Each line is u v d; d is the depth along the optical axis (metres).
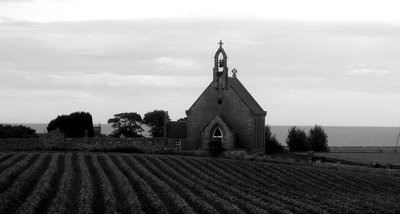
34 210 35.97
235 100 92.75
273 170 69.31
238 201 43.72
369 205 47.44
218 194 47.16
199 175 59.81
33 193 40.44
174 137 97.75
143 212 36.09
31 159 66.19
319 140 123.06
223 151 84.25
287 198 48.31
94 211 38.25
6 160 62.56
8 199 38.28
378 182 65.31
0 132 104.19
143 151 85.81
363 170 76.88
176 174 58.34
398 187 62.47
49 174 51.47
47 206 39.09
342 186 60.72
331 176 67.69
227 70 93.81
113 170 57.16
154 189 48.25
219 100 93.75
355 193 56.31
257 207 41.50
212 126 91.06
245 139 92.06
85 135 109.00
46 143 84.69
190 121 95.38
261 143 100.19
